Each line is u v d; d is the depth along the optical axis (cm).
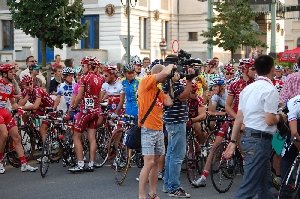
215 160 905
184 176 1047
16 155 1134
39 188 944
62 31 2038
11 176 1048
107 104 1228
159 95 795
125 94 1112
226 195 895
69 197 878
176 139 873
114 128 1077
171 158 879
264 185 677
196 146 973
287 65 2078
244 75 928
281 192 775
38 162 1188
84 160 1146
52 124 1062
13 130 1077
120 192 915
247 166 662
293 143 788
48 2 1989
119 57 3841
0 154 1071
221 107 1052
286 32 6003
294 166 768
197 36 4484
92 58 1083
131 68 1087
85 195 892
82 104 1073
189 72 865
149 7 4206
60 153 1135
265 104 651
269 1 2656
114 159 1004
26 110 1123
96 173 1083
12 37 4219
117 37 3869
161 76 781
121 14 3869
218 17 2567
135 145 823
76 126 1073
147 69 1389
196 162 970
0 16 4219
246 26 2527
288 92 893
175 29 4522
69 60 1513
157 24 4294
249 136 660
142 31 4150
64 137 1102
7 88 1057
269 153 663
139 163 1104
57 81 1451
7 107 1189
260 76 668
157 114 791
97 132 1151
